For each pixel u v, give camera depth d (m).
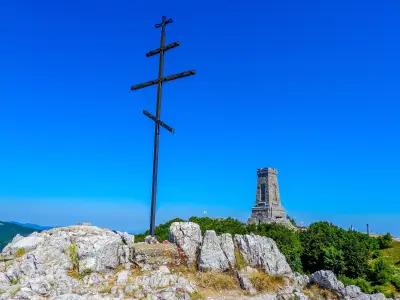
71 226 36.31
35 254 31.72
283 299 32.31
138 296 28.80
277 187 194.62
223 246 35.47
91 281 30.12
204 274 32.88
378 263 81.12
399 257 103.62
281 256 36.91
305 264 83.12
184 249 34.47
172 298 28.89
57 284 29.06
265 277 34.25
